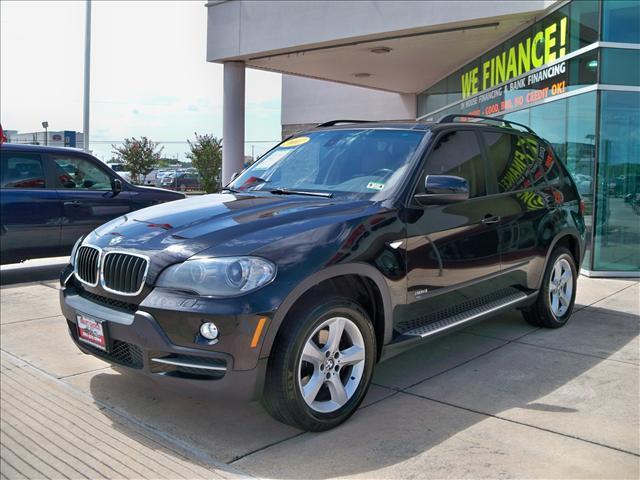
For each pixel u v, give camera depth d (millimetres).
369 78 17312
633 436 3510
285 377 3299
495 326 5895
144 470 3213
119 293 3557
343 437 3512
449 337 5523
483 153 5039
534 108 10695
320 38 12711
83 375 4621
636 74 8516
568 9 9312
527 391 4207
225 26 14562
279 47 13523
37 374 4648
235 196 4512
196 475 3135
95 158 8914
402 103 21094
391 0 11578
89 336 3715
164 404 4051
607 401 4031
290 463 3225
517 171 5414
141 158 37406
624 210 8734
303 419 3426
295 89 25250
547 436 3508
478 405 3961
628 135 8609
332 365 3572
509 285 5125
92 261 3838
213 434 3596
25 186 8094
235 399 3246
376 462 3219
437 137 4578
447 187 3994
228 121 15258
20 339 5590
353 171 4500
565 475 3070
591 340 5430
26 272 9133
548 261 5602
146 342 3318
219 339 3170
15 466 3301
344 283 3773
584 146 8891
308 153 4957
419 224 4129
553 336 5555
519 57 11352
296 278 3311
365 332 3709
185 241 3490
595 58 8523
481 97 13656
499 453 3303
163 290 3342
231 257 3293
